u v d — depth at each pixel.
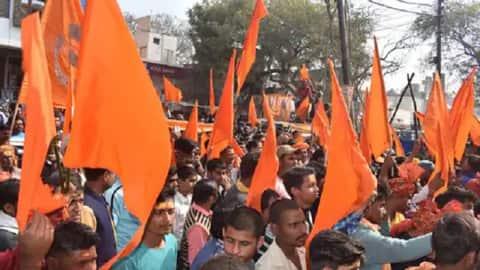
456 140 7.43
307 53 37.19
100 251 4.41
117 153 3.13
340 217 3.95
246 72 7.80
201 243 4.99
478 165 8.38
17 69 28.14
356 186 3.98
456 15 33.09
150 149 3.13
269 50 37.22
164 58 47.75
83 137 3.12
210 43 38.38
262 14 7.74
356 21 32.66
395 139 11.41
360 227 4.18
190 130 9.00
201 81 40.50
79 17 5.67
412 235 4.98
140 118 3.13
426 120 7.09
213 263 2.63
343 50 14.95
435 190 6.33
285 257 3.97
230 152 7.57
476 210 5.12
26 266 2.92
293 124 19.53
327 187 3.96
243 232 3.63
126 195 3.12
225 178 7.09
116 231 4.84
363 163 4.00
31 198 3.13
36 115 3.14
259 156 5.73
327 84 30.88
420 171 6.43
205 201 5.19
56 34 5.58
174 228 5.88
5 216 3.96
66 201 3.42
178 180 6.12
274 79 38.72
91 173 4.61
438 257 2.99
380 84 6.35
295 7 36.97
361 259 3.26
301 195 4.68
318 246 3.07
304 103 18.58
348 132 4.02
